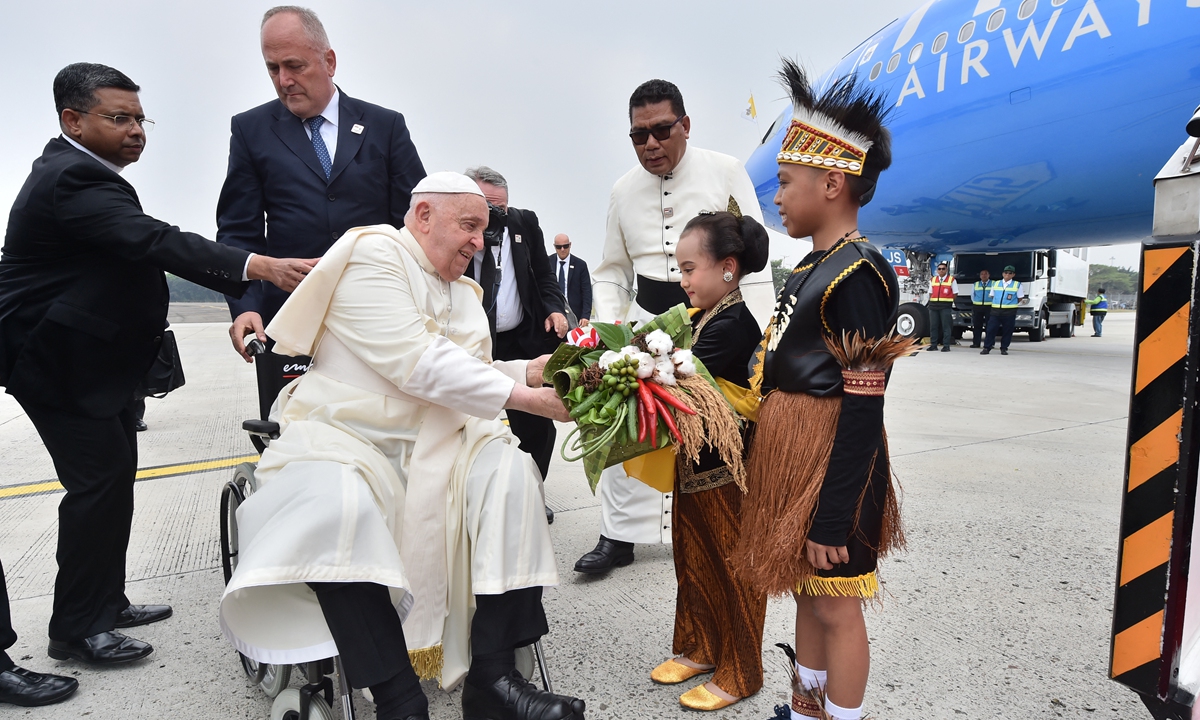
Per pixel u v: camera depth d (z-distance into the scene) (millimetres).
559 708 1716
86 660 2318
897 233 14680
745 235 2088
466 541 1923
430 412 2002
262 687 2199
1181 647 1379
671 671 2211
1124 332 24156
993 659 2291
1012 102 10469
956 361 12555
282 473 1797
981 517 3695
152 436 6266
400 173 3139
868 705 2041
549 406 1876
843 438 1453
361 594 1672
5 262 2264
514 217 3654
